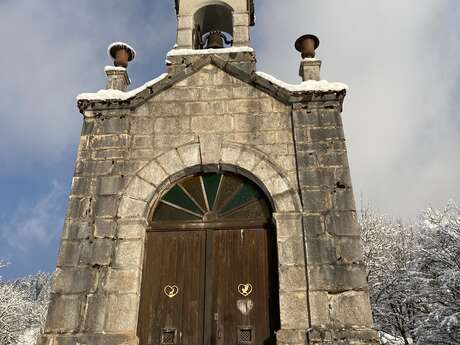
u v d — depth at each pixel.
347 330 5.17
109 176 6.54
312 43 7.74
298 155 6.48
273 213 6.08
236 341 5.59
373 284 17.00
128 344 5.32
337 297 5.40
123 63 7.84
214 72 7.48
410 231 19.42
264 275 5.97
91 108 7.16
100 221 6.16
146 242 6.30
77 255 5.92
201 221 6.42
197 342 5.62
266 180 6.36
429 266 14.96
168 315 5.81
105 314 5.54
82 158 6.71
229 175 6.73
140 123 7.03
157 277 6.06
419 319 14.61
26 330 23.69
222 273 6.04
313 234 5.84
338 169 6.32
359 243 5.73
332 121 6.74
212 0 8.71
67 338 5.38
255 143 6.70
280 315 5.41
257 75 7.23
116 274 5.80
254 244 6.20
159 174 6.54
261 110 7.00
